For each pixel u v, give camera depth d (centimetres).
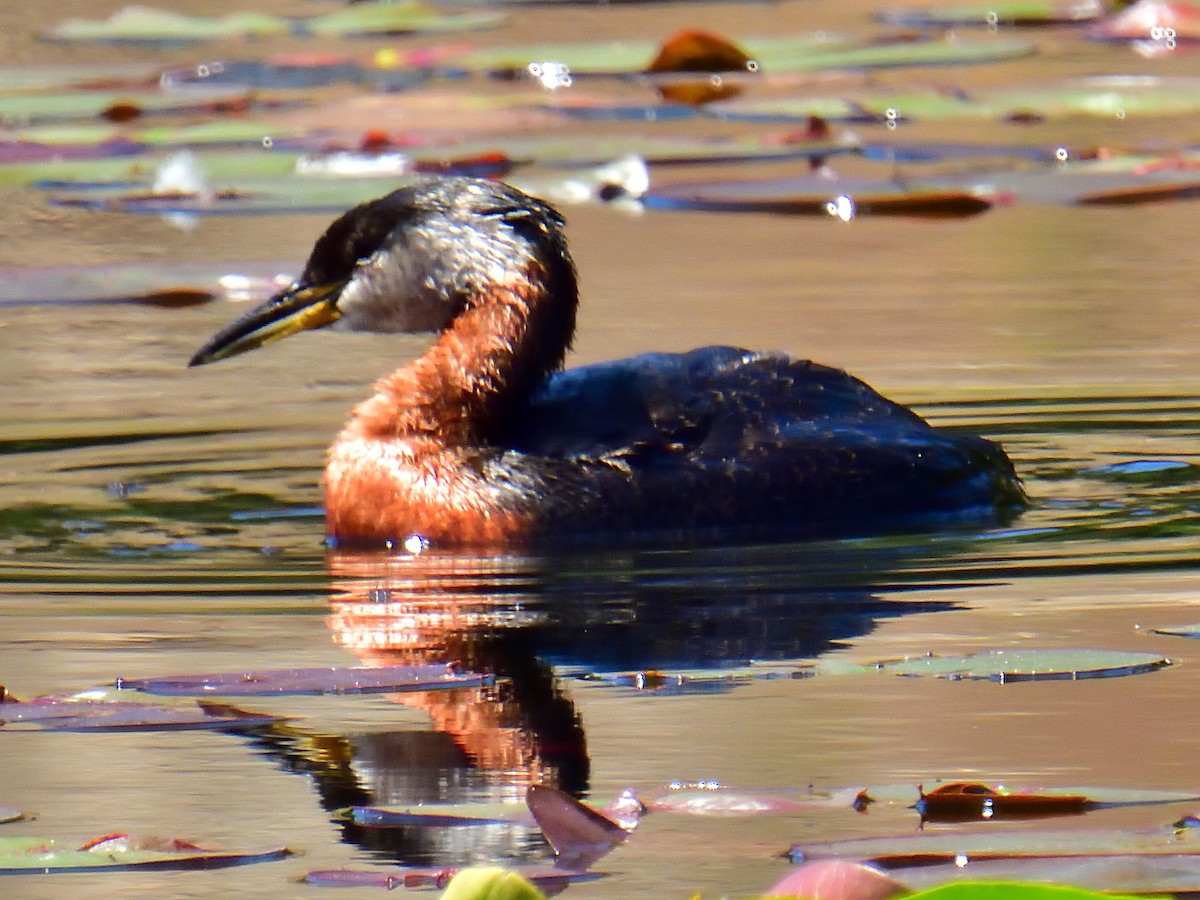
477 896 505
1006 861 604
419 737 768
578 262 1805
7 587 1009
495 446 1122
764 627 905
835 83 2578
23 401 1429
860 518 1102
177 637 910
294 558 1071
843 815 668
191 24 2933
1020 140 2269
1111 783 691
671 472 1098
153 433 1349
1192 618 901
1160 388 1398
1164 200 2016
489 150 2200
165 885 636
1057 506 1130
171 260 1792
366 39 2973
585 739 759
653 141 2252
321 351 1595
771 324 1561
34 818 691
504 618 933
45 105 2469
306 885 633
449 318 1167
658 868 630
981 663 830
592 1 3353
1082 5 3231
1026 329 1545
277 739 767
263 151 2244
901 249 1842
